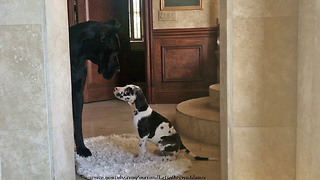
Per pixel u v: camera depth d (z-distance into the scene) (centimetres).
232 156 161
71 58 246
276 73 154
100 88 632
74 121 263
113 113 500
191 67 579
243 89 157
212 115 346
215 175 230
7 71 154
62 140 173
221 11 167
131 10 880
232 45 154
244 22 153
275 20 152
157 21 571
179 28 569
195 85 583
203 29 565
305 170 147
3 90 155
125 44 682
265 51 153
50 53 156
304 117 146
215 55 570
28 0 149
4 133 158
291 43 152
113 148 286
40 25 150
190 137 349
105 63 252
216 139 318
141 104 250
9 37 151
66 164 179
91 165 242
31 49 152
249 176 162
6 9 150
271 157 160
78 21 583
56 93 164
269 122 158
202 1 561
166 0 566
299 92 151
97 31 244
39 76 153
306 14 141
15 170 160
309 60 139
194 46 573
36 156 159
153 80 584
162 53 577
